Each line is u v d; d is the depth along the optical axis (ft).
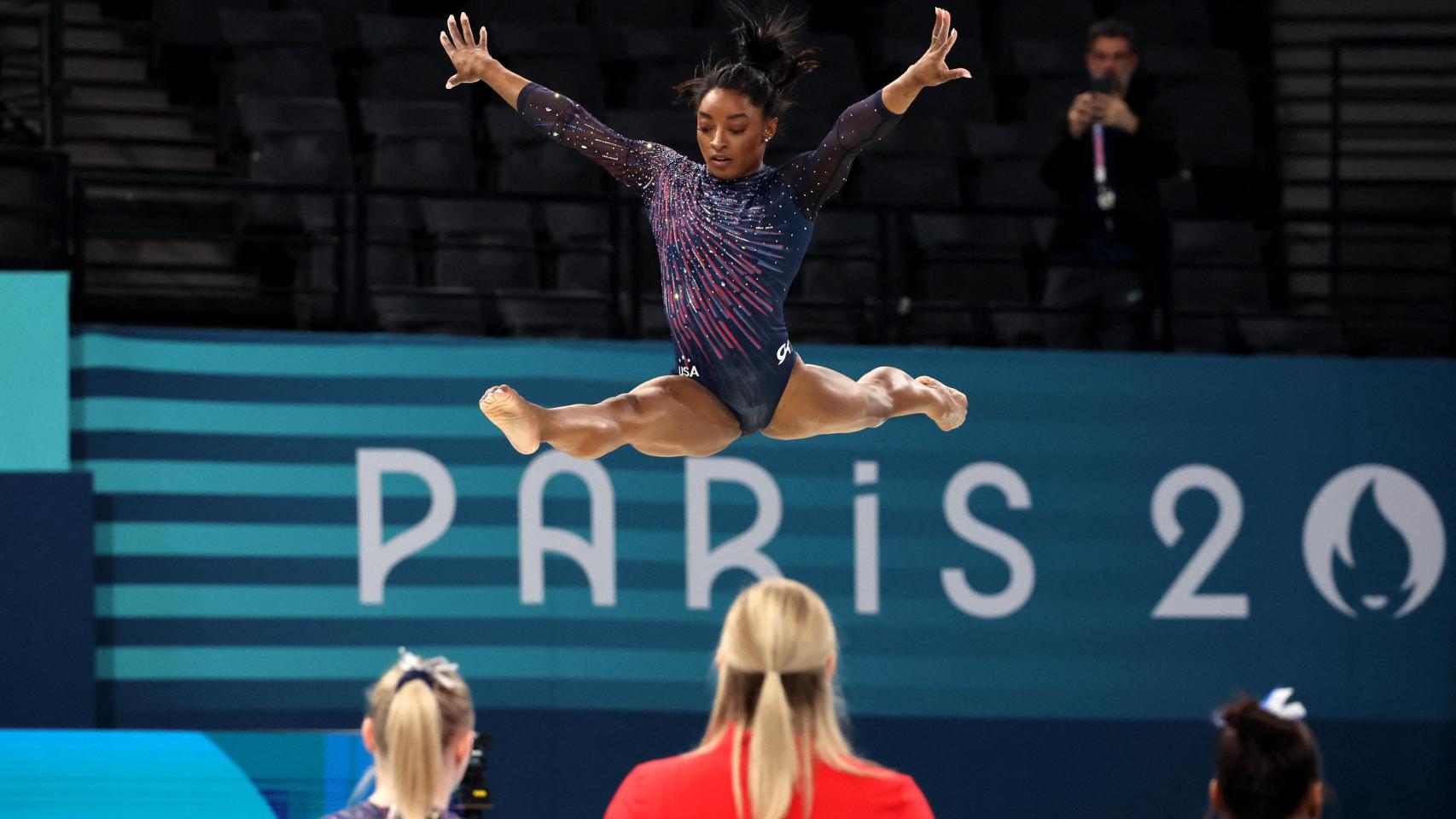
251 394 69.62
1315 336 85.61
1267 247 92.27
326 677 69.05
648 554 71.82
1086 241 78.33
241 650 68.54
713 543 72.28
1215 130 92.94
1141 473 75.15
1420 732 75.41
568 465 71.67
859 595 72.95
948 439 74.18
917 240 84.74
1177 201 90.17
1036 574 74.08
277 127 82.23
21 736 54.39
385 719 29.40
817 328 79.97
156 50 86.33
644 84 89.45
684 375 40.70
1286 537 75.66
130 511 68.13
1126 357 75.56
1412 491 76.54
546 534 71.26
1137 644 74.28
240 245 83.51
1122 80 78.79
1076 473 74.74
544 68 88.79
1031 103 93.15
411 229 81.82
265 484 69.31
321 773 55.42
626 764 70.74
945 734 72.90
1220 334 84.89
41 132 79.66
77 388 68.18
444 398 70.95
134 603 67.92
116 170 84.23
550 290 81.56
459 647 70.13
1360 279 95.04
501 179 84.38
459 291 72.90
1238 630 75.00
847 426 42.19
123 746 54.85
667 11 95.35
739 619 27.32
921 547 73.51
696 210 39.70
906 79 37.70
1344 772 74.90
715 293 39.47
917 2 95.81
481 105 89.71
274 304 82.64
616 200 73.72
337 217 71.31
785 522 72.79
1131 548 74.74
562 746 70.44
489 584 70.59
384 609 69.72
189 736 55.01
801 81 90.17
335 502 69.82
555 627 70.90
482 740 45.24
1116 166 78.13
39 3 85.25
